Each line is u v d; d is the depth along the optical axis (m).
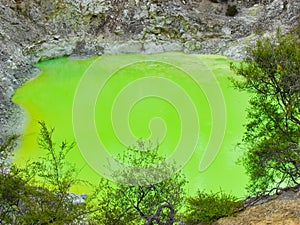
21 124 23.31
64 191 10.98
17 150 20.81
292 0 32.91
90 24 33.53
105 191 16.39
